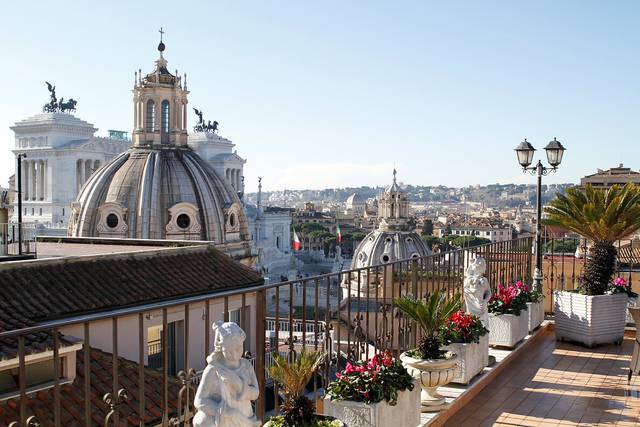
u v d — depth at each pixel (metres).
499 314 15.66
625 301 16.86
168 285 29.50
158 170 57.44
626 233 16.98
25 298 24.25
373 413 9.14
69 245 45.88
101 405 18.14
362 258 88.00
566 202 18.45
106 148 153.38
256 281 34.47
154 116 60.44
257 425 6.73
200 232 57.06
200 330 28.92
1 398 16.81
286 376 7.91
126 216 56.31
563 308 16.98
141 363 7.00
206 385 6.62
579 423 11.25
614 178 71.31
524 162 19.98
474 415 11.64
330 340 9.90
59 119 146.88
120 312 6.84
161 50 62.69
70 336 19.77
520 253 20.41
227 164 156.62
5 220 36.16
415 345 12.35
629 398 12.55
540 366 14.82
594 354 15.89
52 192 144.75
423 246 88.38
